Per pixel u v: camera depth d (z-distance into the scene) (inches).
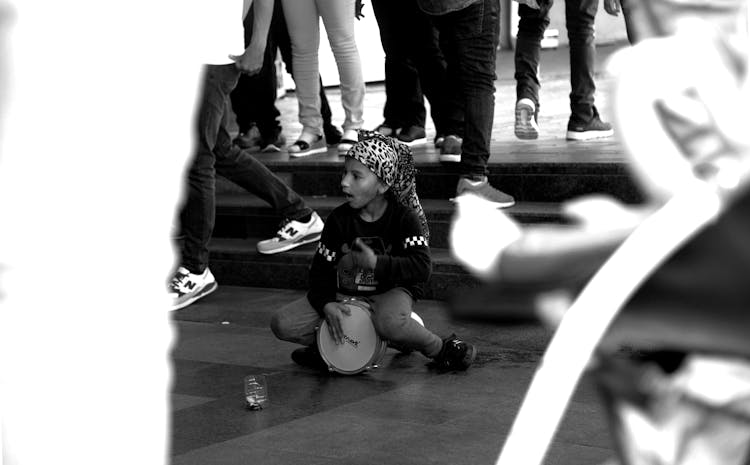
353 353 267.1
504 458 81.0
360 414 233.1
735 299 80.3
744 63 85.0
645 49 86.1
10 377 85.3
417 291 272.1
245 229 419.8
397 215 269.9
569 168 377.7
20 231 83.6
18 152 83.3
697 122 84.0
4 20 83.0
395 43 454.3
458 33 367.2
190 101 93.5
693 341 83.7
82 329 84.8
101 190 84.8
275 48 491.2
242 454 207.9
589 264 84.0
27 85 82.9
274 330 275.1
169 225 92.0
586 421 215.5
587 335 79.7
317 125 463.2
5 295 84.4
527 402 81.0
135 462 87.6
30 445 85.4
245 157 381.1
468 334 304.5
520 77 452.4
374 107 641.0
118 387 86.4
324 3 441.4
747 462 94.3
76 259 84.3
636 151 85.9
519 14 452.4
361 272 270.1
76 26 83.4
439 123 449.1
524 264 86.4
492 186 390.0
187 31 92.0
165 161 89.9
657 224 79.4
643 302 83.4
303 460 202.7
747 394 90.0
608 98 88.0
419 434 216.5
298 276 386.0
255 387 246.2
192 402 248.5
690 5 86.5
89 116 84.0
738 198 79.1
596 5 439.8
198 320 343.9
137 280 87.1
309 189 434.0
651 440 92.4
